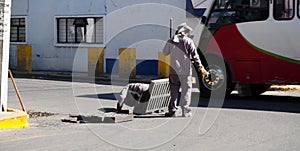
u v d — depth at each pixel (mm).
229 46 13680
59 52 23906
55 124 9523
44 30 24312
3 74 9648
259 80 13344
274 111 11250
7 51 9711
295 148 7473
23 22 25047
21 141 7938
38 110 11422
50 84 18062
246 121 9859
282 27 12922
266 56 13180
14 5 25031
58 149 7379
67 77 21219
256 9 13266
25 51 22672
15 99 13398
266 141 7965
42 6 24281
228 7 13680
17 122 9141
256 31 13266
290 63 12906
